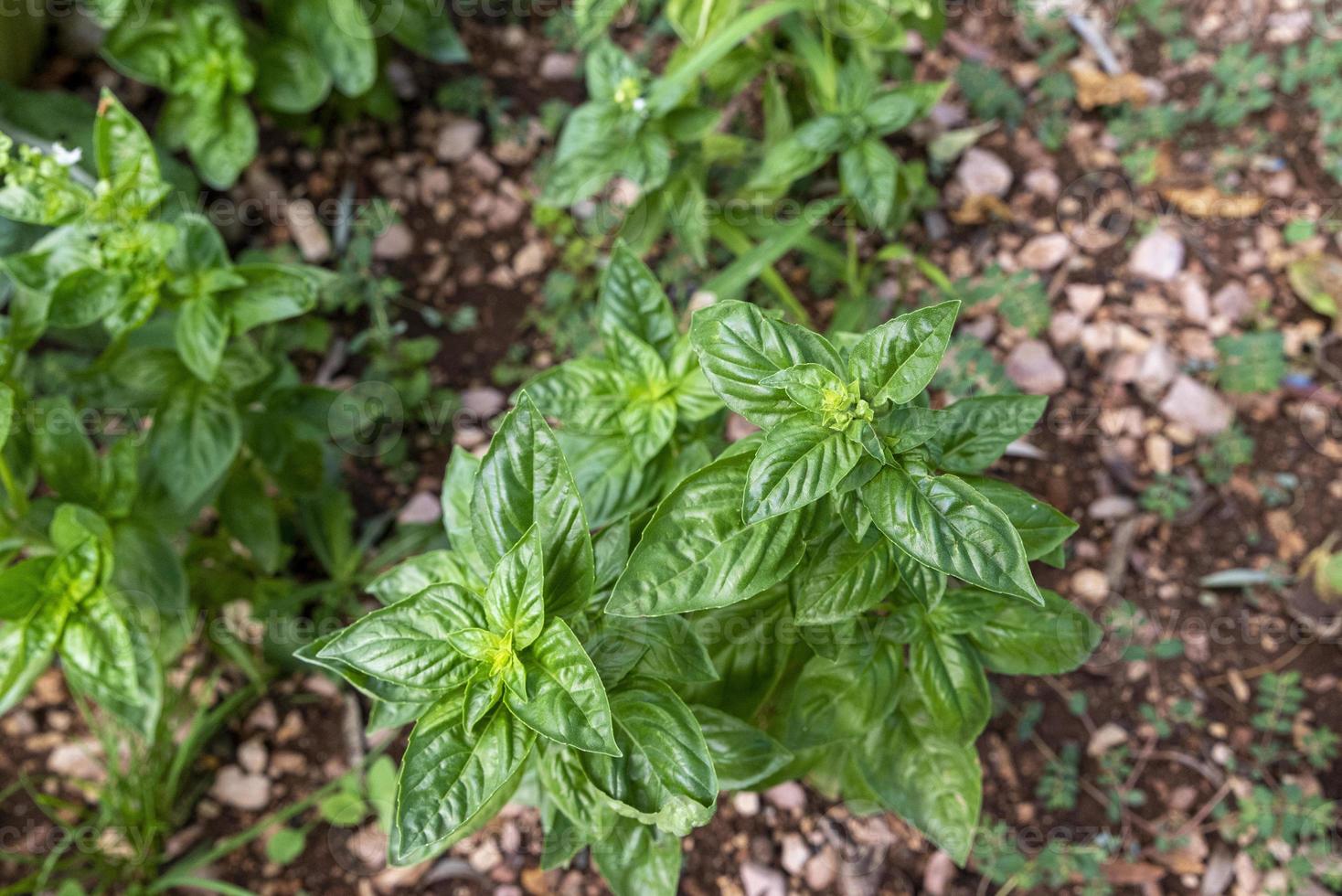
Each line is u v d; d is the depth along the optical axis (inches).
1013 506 25.9
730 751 27.2
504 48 43.7
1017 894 34.4
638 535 26.9
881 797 29.0
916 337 24.4
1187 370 38.2
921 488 24.6
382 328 39.0
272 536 34.3
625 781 25.0
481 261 41.0
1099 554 36.8
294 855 35.0
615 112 34.4
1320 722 35.4
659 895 27.8
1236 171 40.4
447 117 42.6
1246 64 41.0
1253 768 35.2
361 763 35.4
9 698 30.0
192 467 31.5
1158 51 42.2
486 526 25.1
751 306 25.1
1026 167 41.1
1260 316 38.8
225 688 36.3
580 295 40.1
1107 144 41.3
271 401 34.2
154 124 41.1
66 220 29.2
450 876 34.9
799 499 24.3
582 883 34.8
